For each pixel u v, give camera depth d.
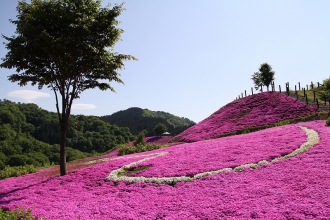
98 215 11.86
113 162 23.64
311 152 16.44
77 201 14.47
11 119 86.81
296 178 12.71
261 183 13.02
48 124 99.06
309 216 9.22
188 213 11.02
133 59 21.52
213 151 21.80
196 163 18.58
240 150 20.34
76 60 19.98
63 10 19.03
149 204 12.70
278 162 15.85
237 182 13.86
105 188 16.61
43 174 25.08
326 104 38.94
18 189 19.22
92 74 21.69
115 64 20.53
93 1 20.30
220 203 11.50
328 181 11.63
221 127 43.16
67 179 19.53
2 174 28.28
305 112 36.75
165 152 26.91
